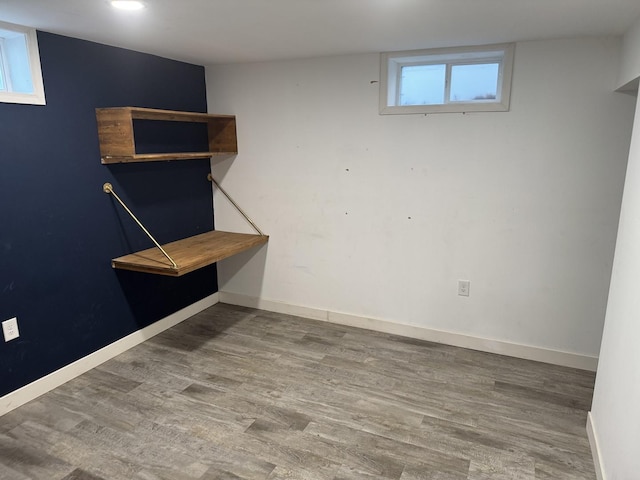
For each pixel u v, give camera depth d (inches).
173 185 137.3
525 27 92.4
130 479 77.5
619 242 76.4
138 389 105.9
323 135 133.8
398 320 136.2
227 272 160.2
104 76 111.3
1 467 80.4
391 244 132.0
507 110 111.1
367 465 80.8
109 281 118.6
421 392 104.6
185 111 138.9
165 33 98.3
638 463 57.1
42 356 103.3
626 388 64.9
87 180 109.7
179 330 139.5
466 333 127.9
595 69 102.3
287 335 135.7
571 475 78.4
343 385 107.7
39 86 96.6
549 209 112.5
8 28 90.2
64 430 90.6
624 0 73.0
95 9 78.7
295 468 80.0
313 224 141.8
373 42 107.3
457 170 119.6
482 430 90.7
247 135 144.9
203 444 86.4
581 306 114.0
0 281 93.2
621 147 103.7
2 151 91.0
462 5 77.0
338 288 142.7
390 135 125.2
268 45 111.4
